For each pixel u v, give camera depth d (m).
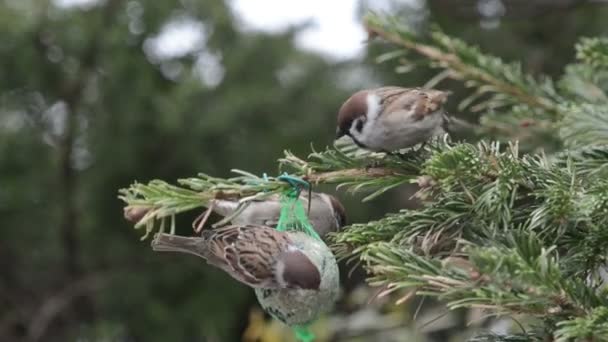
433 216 4.82
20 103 13.89
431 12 11.97
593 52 5.91
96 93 13.81
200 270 14.22
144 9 13.48
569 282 4.05
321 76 13.66
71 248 14.56
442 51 6.85
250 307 14.48
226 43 13.86
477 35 12.40
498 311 4.12
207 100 13.48
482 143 5.05
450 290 4.00
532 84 6.79
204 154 13.66
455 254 4.56
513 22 12.01
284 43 13.83
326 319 10.60
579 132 4.95
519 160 4.97
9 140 13.73
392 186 5.32
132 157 13.76
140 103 13.48
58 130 14.09
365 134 6.66
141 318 14.34
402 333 10.26
